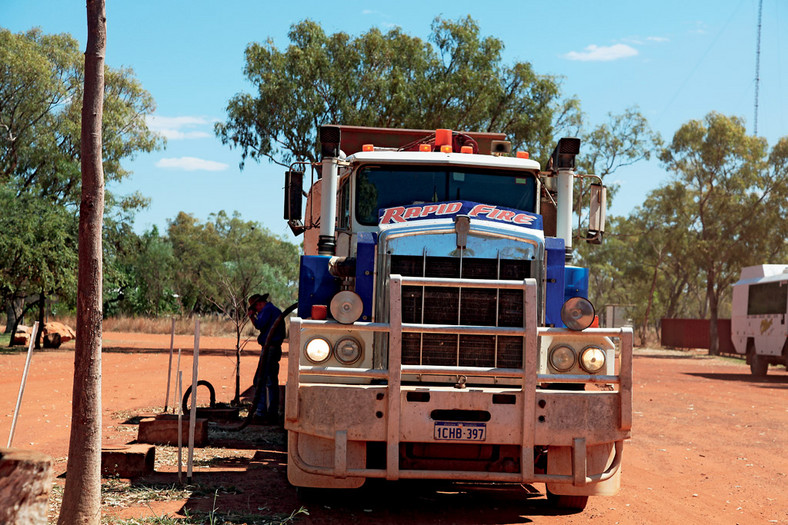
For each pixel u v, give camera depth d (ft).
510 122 120.57
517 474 21.27
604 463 21.99
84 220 17.56
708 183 167.84
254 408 32.55
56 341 106.01
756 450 38.04
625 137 156.46
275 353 39.93
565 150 26.66
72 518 17.15
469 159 26.91
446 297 22.31
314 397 21.22
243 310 46.98
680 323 176.45
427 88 114.21
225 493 24.52
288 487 26.04
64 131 135.13
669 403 58.59
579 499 24.44
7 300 112.78
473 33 118.21
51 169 135.13
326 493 24.44
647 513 24.66
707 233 168.35
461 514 23.47
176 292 220.43
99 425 17.66
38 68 130.82
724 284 177.27
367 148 28.19
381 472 21.07
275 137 116.16
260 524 20.89
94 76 17.72
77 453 17.34
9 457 12.57
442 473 21.09
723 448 38.45
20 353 93.09
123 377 65.31
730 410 54.85
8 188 99.45
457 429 21.12
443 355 22.04
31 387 55.36
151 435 33.17
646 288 243.19
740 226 166.61
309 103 113.39
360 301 21.21
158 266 209.56
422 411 21.16
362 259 23.04
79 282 17.60
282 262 282.36
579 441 21.27
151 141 140.97
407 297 22.27
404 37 117.29
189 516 21.18
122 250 120.67
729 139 162.71
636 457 35.53
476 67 118.21
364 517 22.48
